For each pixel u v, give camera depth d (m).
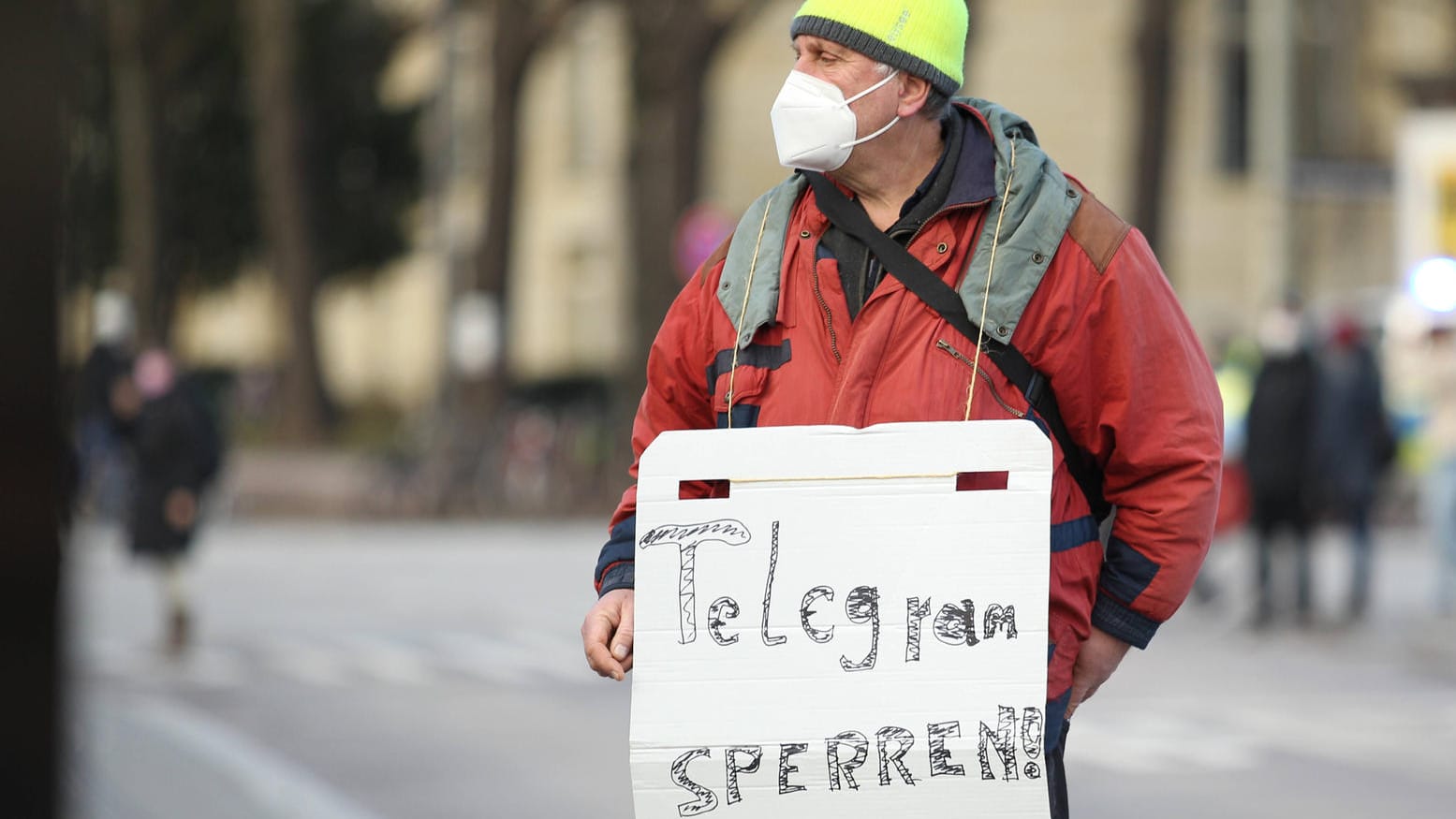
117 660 33.00
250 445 98.06
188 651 33.97
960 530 6.96
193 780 21.19
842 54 7.35
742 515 7.04
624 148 68.38
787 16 82.06
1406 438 51.97
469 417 67.94
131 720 25.91
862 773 6.93
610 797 21.02
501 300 74.00
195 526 33.69
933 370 7.25
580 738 25.03
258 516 66.19
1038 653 6.90
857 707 6.95
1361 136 85.44
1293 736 24.86
